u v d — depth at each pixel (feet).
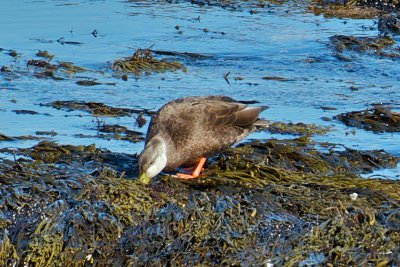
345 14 86.33
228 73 65.87
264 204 40.47
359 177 44.55
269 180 43.19
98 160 45.70
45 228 38.86
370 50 73.51
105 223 39.22
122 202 40.57
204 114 42.57
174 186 42.39
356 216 39.81
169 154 42.19
